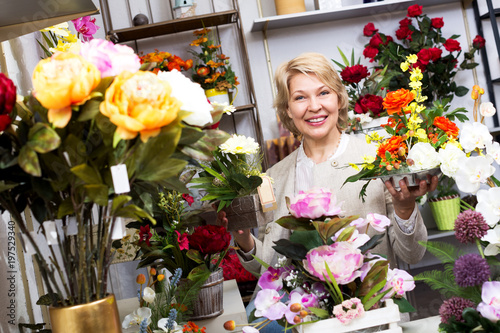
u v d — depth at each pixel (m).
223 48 3.43
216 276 1.43
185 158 0.91
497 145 1.01
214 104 0.90
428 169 1.17
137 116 0.70
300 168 2.04
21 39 1.74
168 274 1.75
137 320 1.25
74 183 0.78
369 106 2.43
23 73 1.73
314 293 0.99
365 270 0.98
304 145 2.11
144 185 0.88
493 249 0.93
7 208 0.83
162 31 3.28
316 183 1.92
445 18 3.53
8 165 0.73
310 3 3.49
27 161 0.69
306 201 0.97
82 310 0.82
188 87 0.81
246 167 1.50
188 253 1.40
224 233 1.45
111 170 0.75
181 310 1.32
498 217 0.93
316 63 1.97
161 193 1.40
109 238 0.84
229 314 1.43
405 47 3.39
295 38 3.43
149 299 1.27
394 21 3.46
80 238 0.82
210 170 1.44
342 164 1.93
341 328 0.95
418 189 1.28
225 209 1.49
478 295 0.90
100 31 3.39
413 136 1.23
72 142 0.77
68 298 0.86
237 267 2.53
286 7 3.19
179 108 0.73
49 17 1.19
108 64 0.78
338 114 2.09
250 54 3.45
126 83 0.71
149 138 0.75
